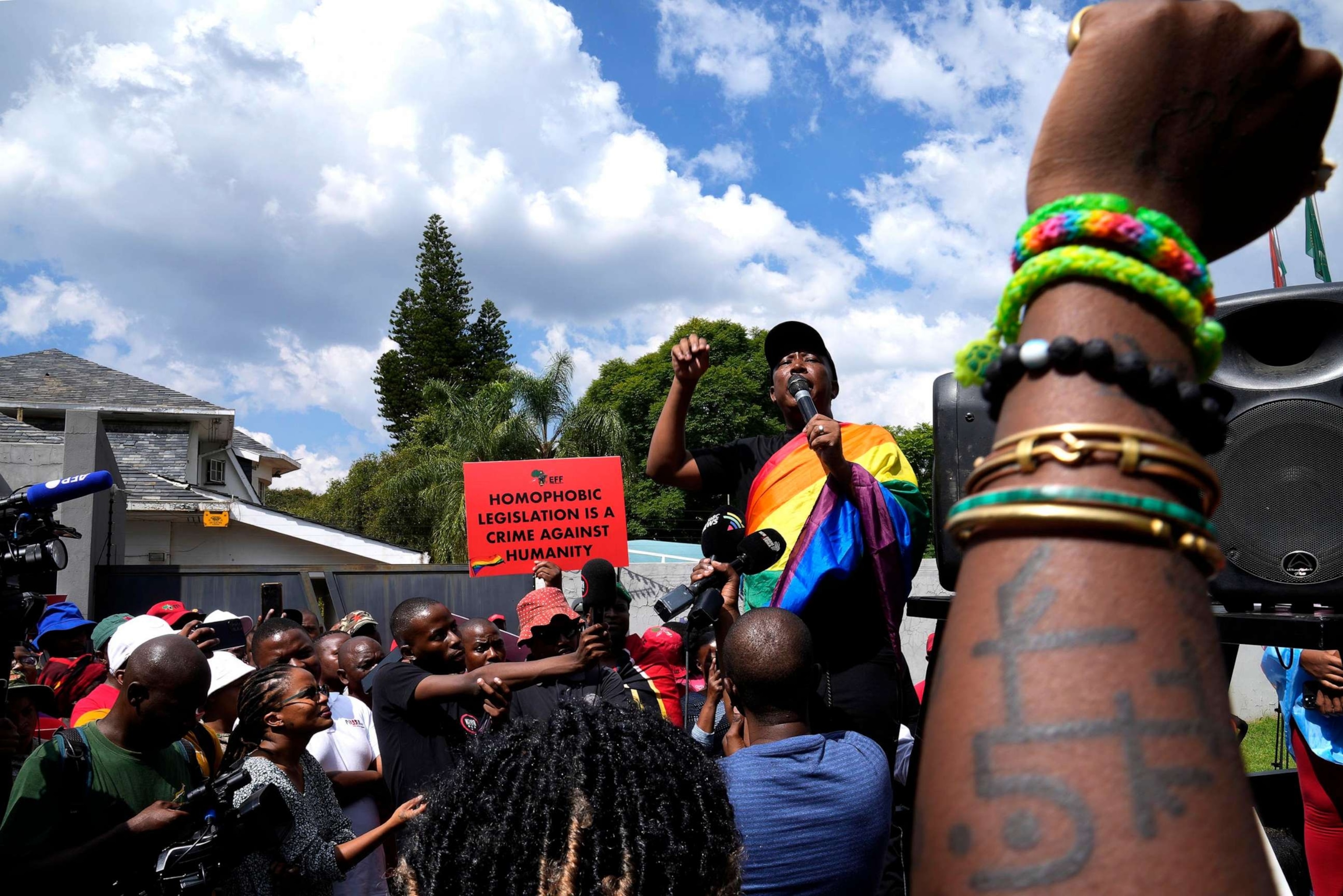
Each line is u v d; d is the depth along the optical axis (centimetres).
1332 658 283
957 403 256
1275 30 65
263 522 2209
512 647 696
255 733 350
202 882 272
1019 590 56
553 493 832
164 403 2728
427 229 4791
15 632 300
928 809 56
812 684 261
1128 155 66
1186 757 51
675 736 119
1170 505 55
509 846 102
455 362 4728
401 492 2741
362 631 742
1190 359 61
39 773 296
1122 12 68
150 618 471
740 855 118
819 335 355
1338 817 306
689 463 359
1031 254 64
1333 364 209
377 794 446
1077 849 50
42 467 1267
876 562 294
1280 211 71
